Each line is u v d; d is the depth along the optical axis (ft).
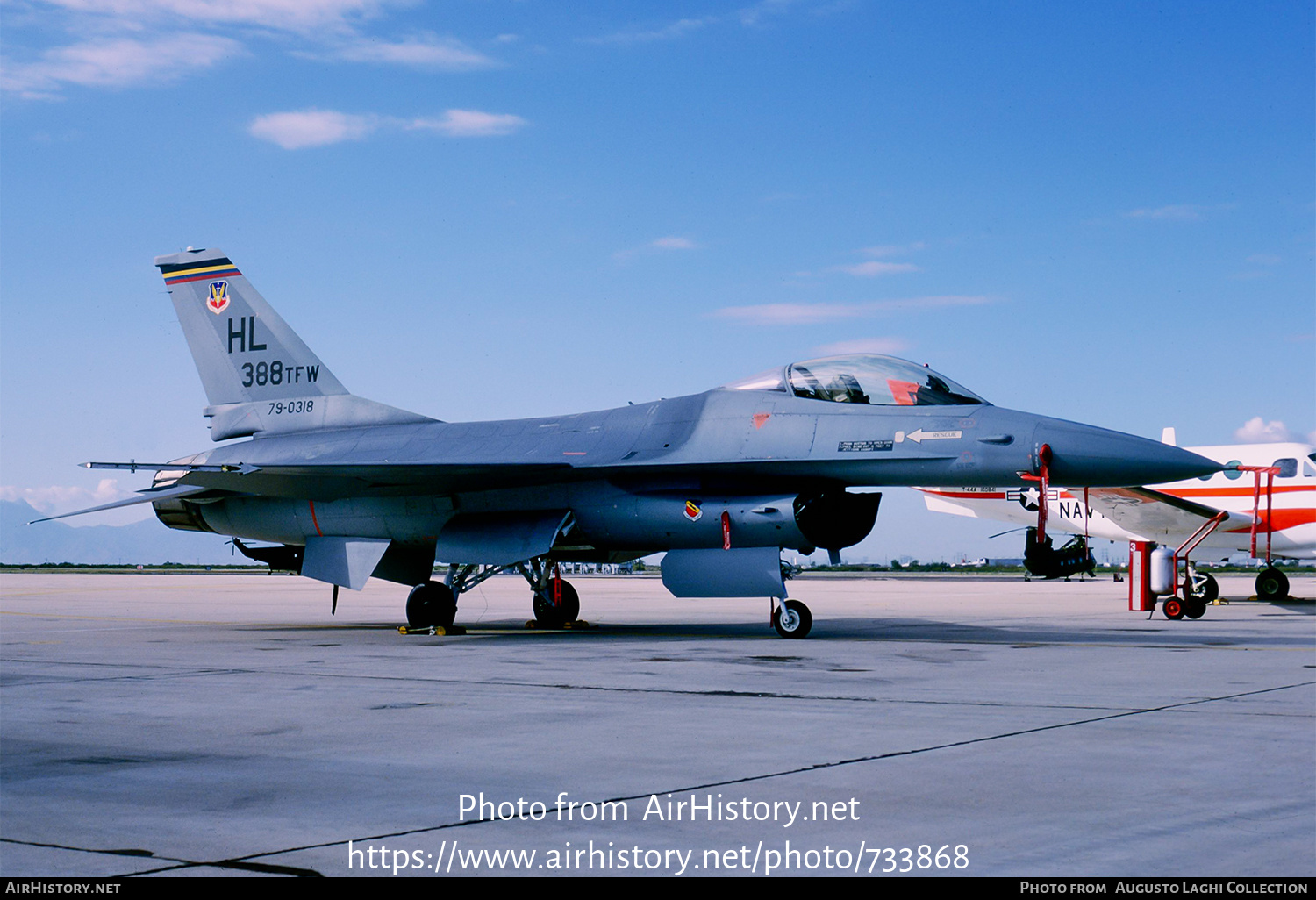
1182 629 51.34
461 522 52.01
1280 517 79.25
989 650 39.75
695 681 30.68
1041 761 18.86
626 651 40.60
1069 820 14.96
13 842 14.15
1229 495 81.10
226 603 89.97
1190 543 61.26
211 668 34.86
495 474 48.62
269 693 28.60
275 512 57.88
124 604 87.66
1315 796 16.28
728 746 20.56
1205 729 22.02
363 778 17.93
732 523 46.06
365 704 26.35
